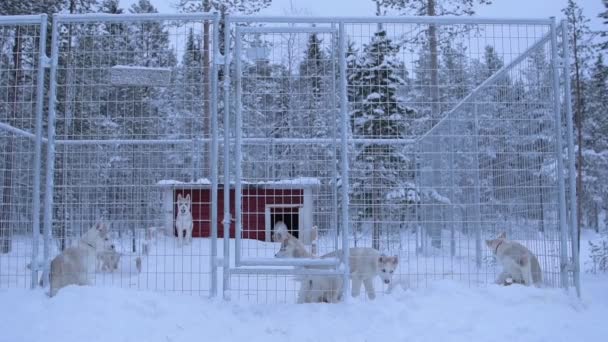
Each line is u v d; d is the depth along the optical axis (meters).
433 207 7.94
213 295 4.85
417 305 4.59
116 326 3.96
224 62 4.96
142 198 6.63
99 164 6.48
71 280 4.98
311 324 4.29
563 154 5.61
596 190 25.20
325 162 5.77
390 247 7.25
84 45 5.24
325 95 5.34
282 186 5.82
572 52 19.81
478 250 6.34
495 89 6.59
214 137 4.90
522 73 5.84
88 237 5.36
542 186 5.39
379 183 7.58
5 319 4.04
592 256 8.70
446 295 4.79
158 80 4.93
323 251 5.88
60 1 17.05
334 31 4.97
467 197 7.44
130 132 6.45
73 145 6.59
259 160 5.86
